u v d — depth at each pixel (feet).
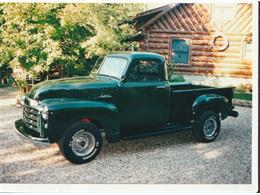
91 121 18.22
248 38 44.42
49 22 28.78
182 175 16.81
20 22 28.14
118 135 18.53
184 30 46.44
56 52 27.30
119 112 19.02
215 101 21.99
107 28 32.17
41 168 17.24
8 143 20.85
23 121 18.90
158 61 20.18
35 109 17.22
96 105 17.54
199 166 17.99
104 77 19.83
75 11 28.66
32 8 27.96
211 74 46.34
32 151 19.66
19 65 28.60
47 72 32.96
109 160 18.52
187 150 20.52
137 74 19.51
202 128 21.59
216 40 45.68
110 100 18.62
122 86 18.93
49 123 16.30
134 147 20.92
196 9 45.68
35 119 17.30
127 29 39.32
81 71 31.78
